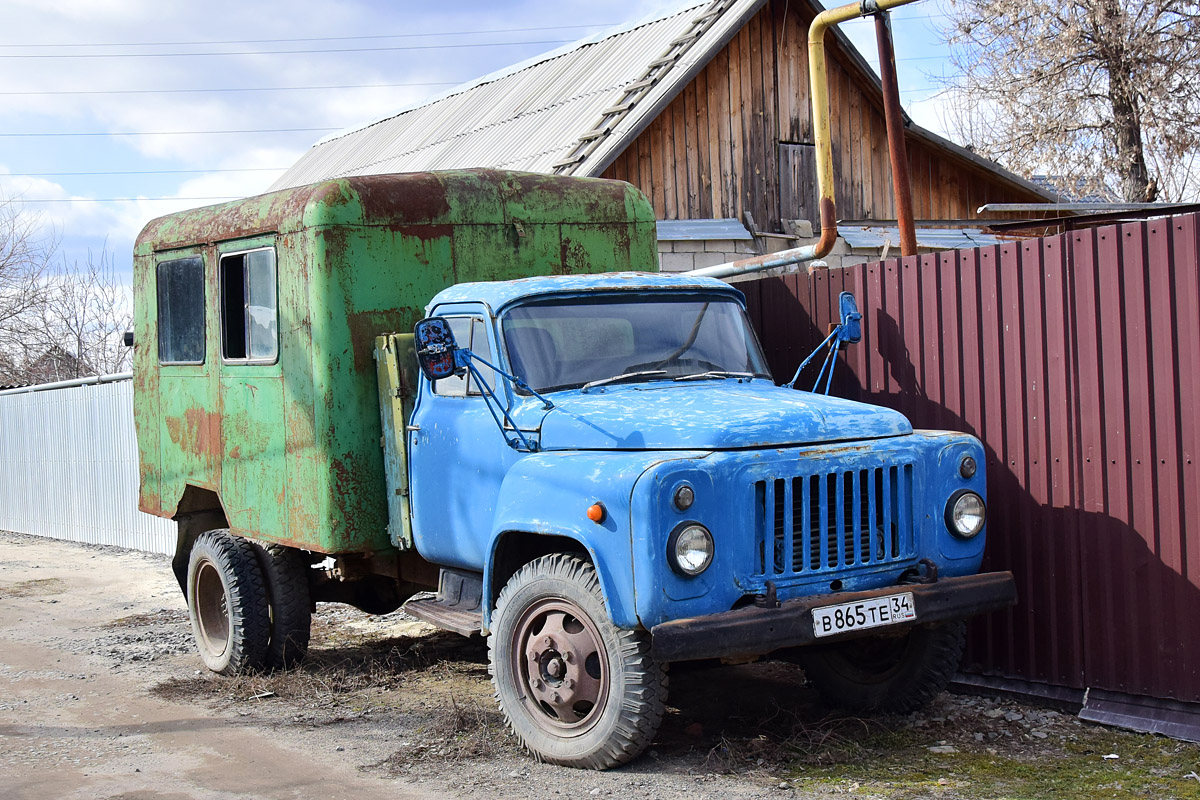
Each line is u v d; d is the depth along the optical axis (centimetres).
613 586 489
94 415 1573
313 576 773
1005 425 625
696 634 470
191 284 809
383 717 637
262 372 728
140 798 511
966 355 645
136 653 833
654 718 504
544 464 532
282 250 701
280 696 693
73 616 1012
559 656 530
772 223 1525
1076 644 593
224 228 759
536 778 515
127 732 623
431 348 552
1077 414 590
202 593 788
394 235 688
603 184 781
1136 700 570
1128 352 568
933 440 548
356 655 805
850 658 620
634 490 481
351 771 539
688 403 544
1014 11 2070
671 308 631
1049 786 488
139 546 1483
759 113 1521
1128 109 2034
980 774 505
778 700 646
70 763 567
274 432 718
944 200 1662
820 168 844
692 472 483
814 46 847
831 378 668
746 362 634
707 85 1474
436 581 692
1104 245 577
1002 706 615
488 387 570
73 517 1638
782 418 520
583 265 761
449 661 777
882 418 550
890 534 529
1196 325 540
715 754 534
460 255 711
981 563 616
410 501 651
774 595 490
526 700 551
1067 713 596
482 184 725
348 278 671
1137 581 566
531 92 1744
